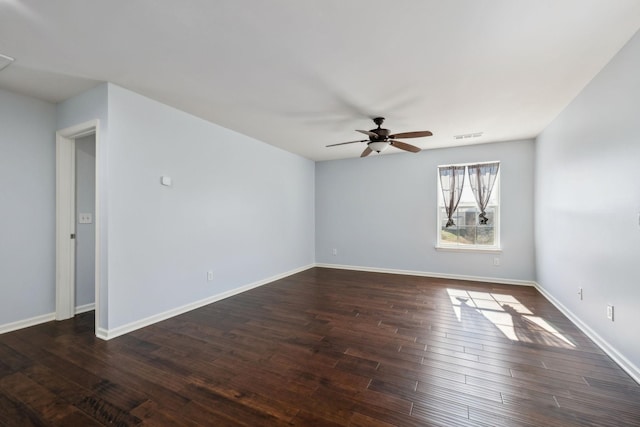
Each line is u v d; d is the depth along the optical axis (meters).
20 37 1.99
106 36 1.99
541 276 4.37
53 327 3.02
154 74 2.55
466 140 4.79
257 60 2.31
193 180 3.61
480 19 1.81
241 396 1.92
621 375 2.12
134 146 2.95
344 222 6.22
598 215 2.58
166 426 1.65
